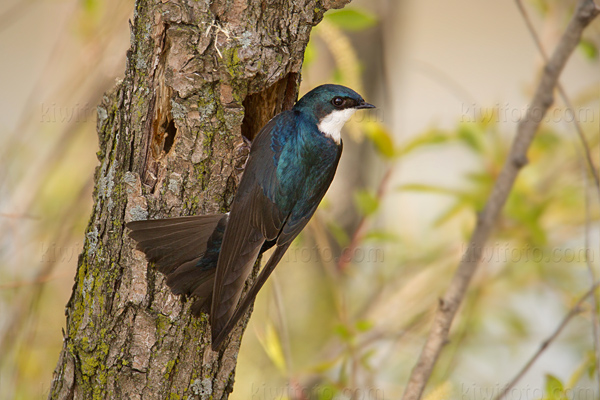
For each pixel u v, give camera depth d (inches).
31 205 389.4
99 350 247.4
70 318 255.1
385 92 461.1
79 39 410.9
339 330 330.0
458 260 414.6
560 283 421.1
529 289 437.4
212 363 256.7
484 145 365.7
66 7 453.1
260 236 254.4
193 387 254.5
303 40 245.1
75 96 406.9
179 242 244.1
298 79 268.2
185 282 245.8
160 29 236.7
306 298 476.4
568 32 210.2
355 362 331.3
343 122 289.3
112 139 249.6
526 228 393.4
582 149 377.7
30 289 375.9
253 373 429.1
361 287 465.7
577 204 392.5
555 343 417.1
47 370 398.9
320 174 279.3
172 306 248.1
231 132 244.8
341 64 330.0
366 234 371.2
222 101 240.2
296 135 272.8
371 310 423.5
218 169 247.9
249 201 251.6
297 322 471.8
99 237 249.4
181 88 236.8
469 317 392.5
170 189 245.9
